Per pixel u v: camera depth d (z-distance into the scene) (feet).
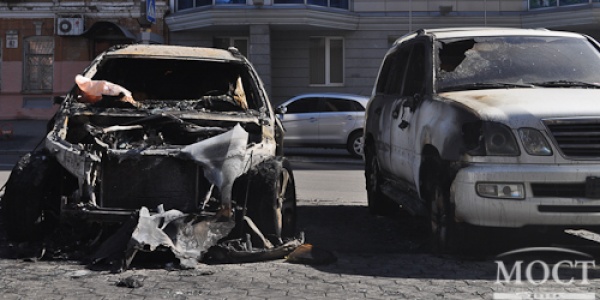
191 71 23.99
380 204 25.20
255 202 17.11
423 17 77.51
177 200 16.90
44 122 79.41
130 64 23.17
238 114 20.04
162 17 78.07
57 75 80.12
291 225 19.36
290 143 55.72
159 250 15.56
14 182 17.21
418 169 18.99
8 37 80.12
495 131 16.07
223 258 16.33
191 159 16.62
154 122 18.90
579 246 19.03
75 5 79.20
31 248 17.21
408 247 19.16
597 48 21.08
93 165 16.55
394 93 23.54
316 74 79.56
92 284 14.17
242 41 78.95
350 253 17.99
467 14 76.64
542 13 74.49
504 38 21.08
